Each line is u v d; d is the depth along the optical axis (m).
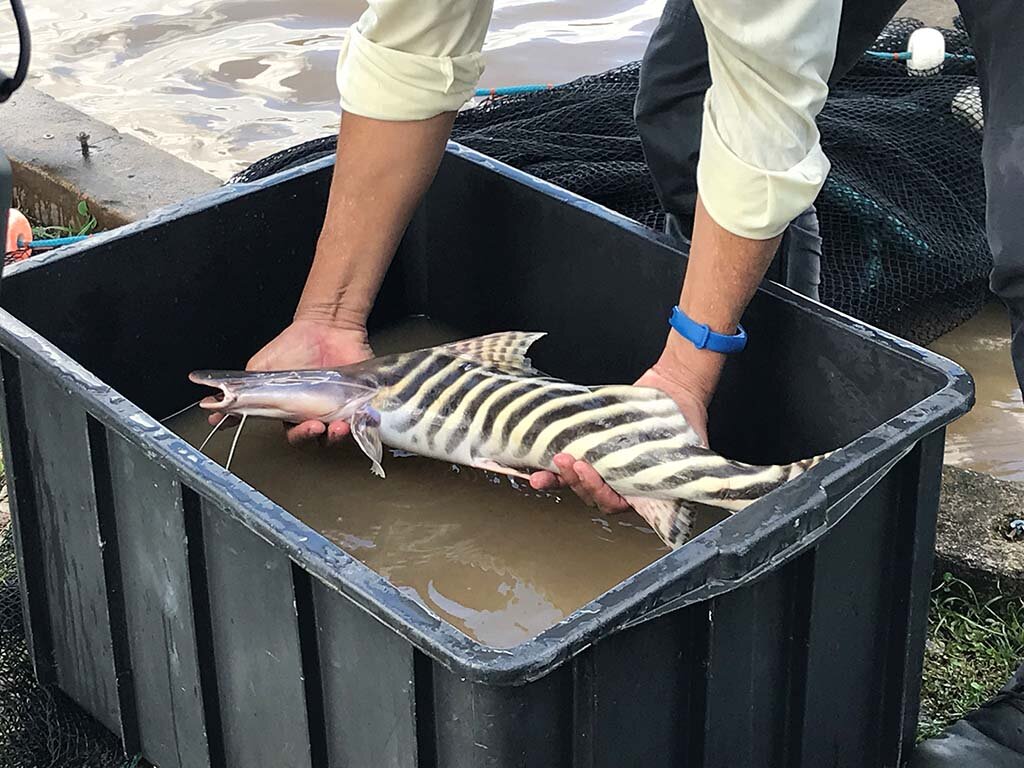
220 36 2.91
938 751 1.32
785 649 1.18
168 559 1.22
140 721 1.37
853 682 1.26
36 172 2.28
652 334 1.58
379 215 1.52
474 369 1.46
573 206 1.59
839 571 1.18
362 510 1.50
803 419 1.43
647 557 1.43
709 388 1.38
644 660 1.07
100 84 2.72
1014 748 1.33
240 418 1.58
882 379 1.33
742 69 1.19
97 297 1.52
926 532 1.24
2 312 1.34
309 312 1.56
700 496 1.32
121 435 1.20
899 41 2.39
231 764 1.28
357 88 1.46
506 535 1.47
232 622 1.19
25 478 1.37
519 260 1.68
